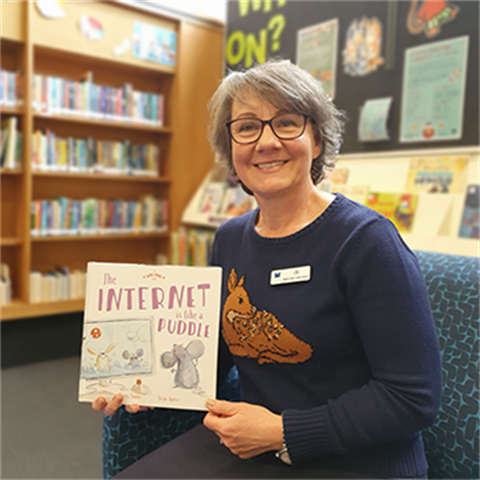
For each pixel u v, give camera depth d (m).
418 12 2.29
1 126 3.00
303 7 2.89
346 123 2.66
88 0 3.08
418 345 0.82
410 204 2.15
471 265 1.11
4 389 2.63
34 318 3.05
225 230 1.16
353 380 0.92
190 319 0.96
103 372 0.96
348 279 0.87
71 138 3.20
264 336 0.95
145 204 3.61
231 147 1.06
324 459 0.93
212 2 3.74
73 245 3.56
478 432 0.97
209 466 0.97
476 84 2.10
